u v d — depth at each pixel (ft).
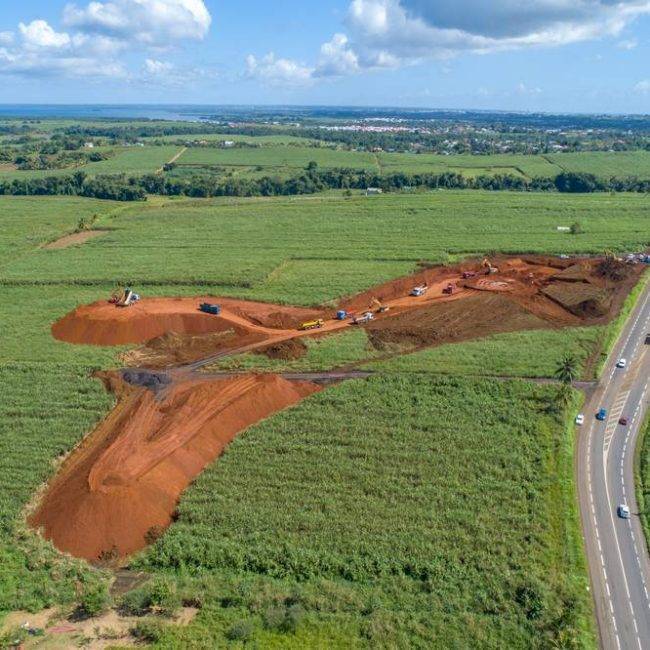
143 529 196.24
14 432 242.17
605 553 187.11
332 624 161.58
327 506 201.98
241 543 189.26
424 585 173.68
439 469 218.59
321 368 293.64
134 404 263.49
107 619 164.35
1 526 196.95
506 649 154.10
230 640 156.76
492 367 287.89
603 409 257.55
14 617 165.07
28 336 328.70
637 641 159.12
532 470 218.18
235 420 250.37
